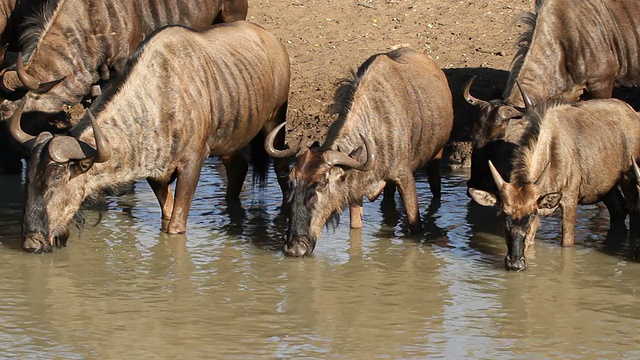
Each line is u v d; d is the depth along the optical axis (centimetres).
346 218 2844
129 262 2439
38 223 2362
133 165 2505
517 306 2177
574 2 3247
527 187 2384
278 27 4394
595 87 3266
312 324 2062
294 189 2423
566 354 1922
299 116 3756
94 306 2153
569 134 2559
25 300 2184
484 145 2853
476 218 2848
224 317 2095
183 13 3372
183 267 2406
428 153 2784
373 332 2025
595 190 2628
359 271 2395
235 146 2806
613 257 2516
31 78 2828
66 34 3003
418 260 2481
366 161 2402
